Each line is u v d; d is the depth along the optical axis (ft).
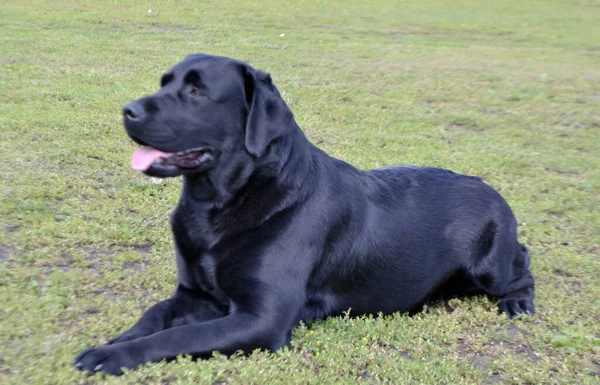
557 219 23.16
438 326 15.12
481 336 14.89
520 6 101.81
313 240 14.05
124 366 11.82
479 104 41.65
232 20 76.79
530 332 15.21
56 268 16.53
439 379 12.79
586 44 71.82
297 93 41.09
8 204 20.44
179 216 14.32
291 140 14.29
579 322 15.61
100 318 13.98
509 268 16.66
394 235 15.47
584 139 34.71
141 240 19.03
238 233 13.53
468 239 16.35
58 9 74.08
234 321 12.85
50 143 27.20
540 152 31.91
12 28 59.41
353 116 36.37
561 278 18.53
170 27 68.44
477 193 16.98
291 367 12.53
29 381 11.23
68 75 40.93
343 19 84.23
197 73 13.65
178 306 14.14
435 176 17.17
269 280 13.28
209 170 13.76
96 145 27.30
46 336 12.87
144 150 13.73
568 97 44.45
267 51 57.52
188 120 13.53
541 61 59.93
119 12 75.56
